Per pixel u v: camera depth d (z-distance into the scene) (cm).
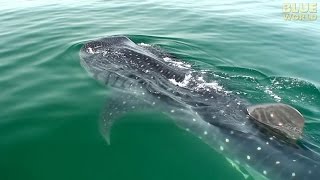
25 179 717
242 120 879
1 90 1008
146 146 827
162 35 1559
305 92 1104
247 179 765
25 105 942
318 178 694
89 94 1011
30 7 1980
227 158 816
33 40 1405
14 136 827
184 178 744
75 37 1455
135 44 1320
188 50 1402
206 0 2292
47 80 1077
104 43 1265
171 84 1053
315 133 870
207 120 905
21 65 1170
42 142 816
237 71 1232
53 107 940
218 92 1029
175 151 819
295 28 1745
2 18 1745
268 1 2334
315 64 1341
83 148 805
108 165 764
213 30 1666
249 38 1579
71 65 1179
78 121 890
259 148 799
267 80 1176
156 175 747
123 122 908
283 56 1404
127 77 1077
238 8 2100
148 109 966
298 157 749
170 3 2147
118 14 1872
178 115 935
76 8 1967
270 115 840
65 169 746
